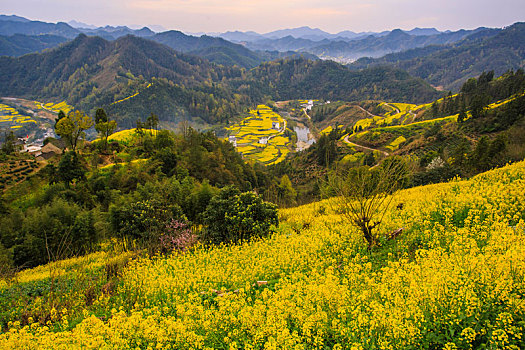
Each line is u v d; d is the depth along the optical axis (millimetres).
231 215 17000
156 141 60281
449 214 11562
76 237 25688
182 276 10688
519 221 9969
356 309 6051
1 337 6887
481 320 5246
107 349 5977
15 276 15500
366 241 11812
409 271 7645
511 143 43344
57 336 6734
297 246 12430
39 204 37812
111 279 12172
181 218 20125
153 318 7113
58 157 60281
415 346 5148
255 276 10453
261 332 5871
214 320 6590
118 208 23906
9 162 55344
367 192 11977
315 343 5625
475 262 6434
